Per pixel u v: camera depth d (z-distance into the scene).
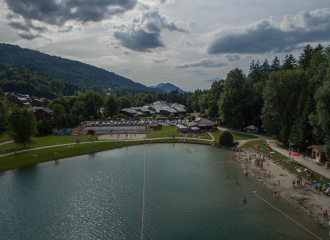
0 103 118.12
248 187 55.88
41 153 83.81
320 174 58.16
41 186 57.91
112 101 198.25
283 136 85.00
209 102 153.75
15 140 87.56
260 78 153.00
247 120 129.62
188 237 37.38
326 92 57.78
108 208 46.88
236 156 82.50
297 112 80.00
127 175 65.25
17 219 43.28
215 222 41.47
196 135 118.38
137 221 42.22
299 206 46.25
